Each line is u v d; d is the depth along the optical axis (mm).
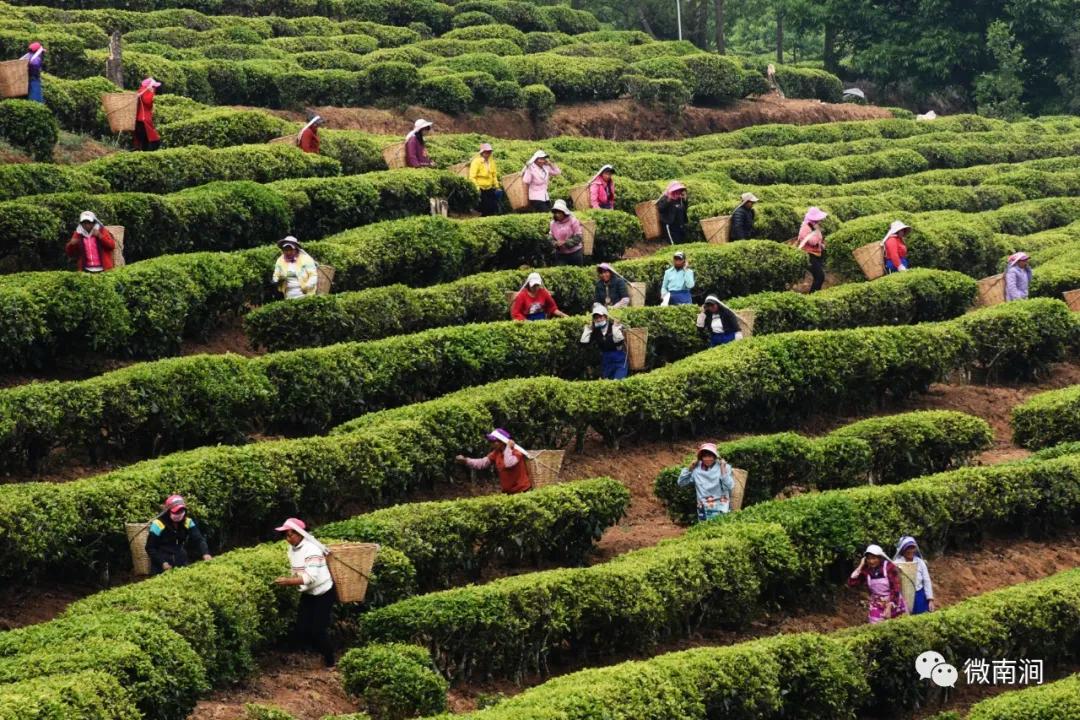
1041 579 24562
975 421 28016
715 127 59094
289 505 22562
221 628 18312
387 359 26953
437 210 35969
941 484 25453
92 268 28047
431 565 21469
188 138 38438
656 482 25141
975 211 48250
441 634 19156
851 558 23562
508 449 23922
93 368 26812
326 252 31031
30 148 34906
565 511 22922
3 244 28750
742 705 18750
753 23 97312
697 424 29031
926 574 22344
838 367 30109
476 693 19469
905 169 53094
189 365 24312
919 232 39562
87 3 54750
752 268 35500
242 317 30188
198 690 17109
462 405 25266
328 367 26031
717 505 24141
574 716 16891
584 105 55688
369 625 19141
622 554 23297
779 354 29453
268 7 59469
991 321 33438
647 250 38812
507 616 19547
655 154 48188
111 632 16828
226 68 45969
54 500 19922
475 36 59719
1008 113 68062
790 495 26031
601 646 20969
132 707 15836
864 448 26484
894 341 31094
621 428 27672
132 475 20922
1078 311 36750
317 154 37781
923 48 69875
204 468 21500
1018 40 70625
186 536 20266
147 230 30641
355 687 18062
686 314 31297
